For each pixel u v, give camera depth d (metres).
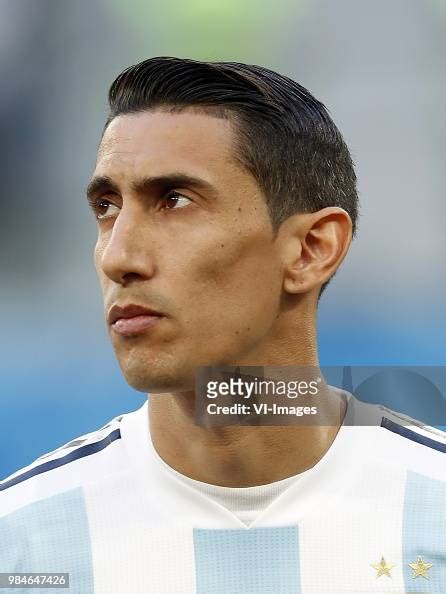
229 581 5.10
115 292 4.62
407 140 19.02
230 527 5.14
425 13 19.48
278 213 4.89
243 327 4.77
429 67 19.38
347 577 5.12
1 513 5.42
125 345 4.64
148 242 4.62
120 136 4.79
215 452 5.02
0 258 18.44
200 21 20.12
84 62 19.67
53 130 19.36
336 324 16.94
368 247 17.80
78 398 16.62
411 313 17.22
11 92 19.34
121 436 5.56
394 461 5.39
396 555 5.17
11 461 15.41
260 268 4.80
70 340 17.69
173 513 5.20
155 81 4.82
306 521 5.17
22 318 17.91
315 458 5.23
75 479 5.46
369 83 19.47
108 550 5.21
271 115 4.90
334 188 5.27
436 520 5.25
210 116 4.77
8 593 5.20
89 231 18.72
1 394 16.50
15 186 18.92
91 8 19.72
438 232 18.06
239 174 4.74
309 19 19.92
